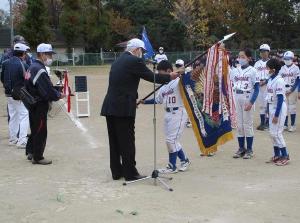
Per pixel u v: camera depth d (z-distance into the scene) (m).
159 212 6.82
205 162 9.30
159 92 8.45
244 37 59.44
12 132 10.84
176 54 53.44
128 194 7.52
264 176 8.41
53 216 6.73
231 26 59.16
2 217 6.72
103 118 14.20
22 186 7.92
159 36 60.81
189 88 8.41
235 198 7.33
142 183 8.04
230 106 8.56
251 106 9.41
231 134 8.58
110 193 7.57
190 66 8.41
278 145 9.14
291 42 60.00
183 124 8.52
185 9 61.81
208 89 8.41
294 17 60.66
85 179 8.27
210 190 7.68
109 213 6.80
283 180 8.17
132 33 61.88
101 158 9.56
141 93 21.86
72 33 56.19
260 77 12.16
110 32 60.94
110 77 8.01
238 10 59.09
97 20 58.53
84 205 7.09
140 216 6.69
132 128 8.08
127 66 7.87
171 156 8.59
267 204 7.10
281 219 6.60
